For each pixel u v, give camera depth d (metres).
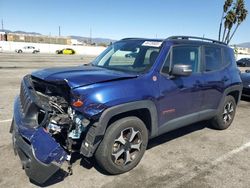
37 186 3.44
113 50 4.91
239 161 4.46
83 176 3.73
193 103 4.81
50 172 3.17
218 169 4.14
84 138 3.52
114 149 3.68
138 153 3.98
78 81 3.39
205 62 5.09
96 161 3.73
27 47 57.47
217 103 5.53
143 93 3.79
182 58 4.56
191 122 4.93
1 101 7.86
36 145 3.14
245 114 7.70
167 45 4.36
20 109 3.79
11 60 26.22
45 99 3.64
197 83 4.77
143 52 4.40
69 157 3.33
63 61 29.11
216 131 5.93
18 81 11.94
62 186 3.48
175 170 4.04
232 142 5.31
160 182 3.68
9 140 4.82
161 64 4.16
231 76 5.78
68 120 3.40
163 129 4.30
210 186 3.66
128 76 3.78
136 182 3.65
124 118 3.72
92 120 3.39
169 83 4.21
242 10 32.69
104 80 3.52
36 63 23.75
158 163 4.23
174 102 4.36
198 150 4.83
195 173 3.98
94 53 72.06
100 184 3.56
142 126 3.91
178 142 5.15
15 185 3.44
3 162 4.00
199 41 5.12
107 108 3.39
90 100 3.30
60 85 3.56
